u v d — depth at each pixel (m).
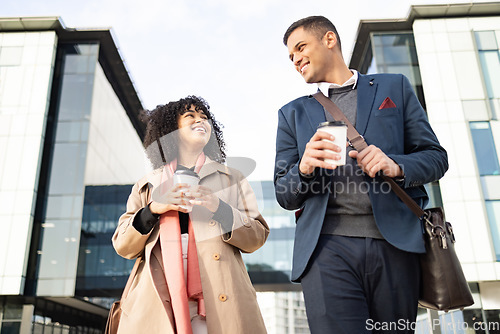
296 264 1.87
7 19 23.39
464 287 1.77
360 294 1.76
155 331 1.84
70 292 19.80
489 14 21.23
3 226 20.08
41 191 21.39
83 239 21.30
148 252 2.00
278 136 2.21
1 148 21.47
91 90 23.66
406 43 21.72
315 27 2.15
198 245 2.01
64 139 22.53
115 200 24.83
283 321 80.50
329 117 2.01
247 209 2.12
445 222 1.88
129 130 29.62
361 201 1.83
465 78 20.16
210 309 1.89
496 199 18.09
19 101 22.48
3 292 19.02
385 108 1.96
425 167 1.82
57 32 24.41
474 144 19.02
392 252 1.78
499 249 17.28
